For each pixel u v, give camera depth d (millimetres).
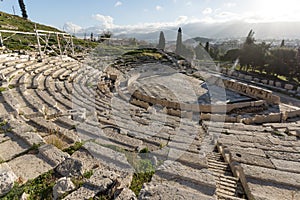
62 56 22484
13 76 13609
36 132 6504
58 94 11625
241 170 5172
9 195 3750
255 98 17562
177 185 4547
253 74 29688
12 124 6719
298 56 26328
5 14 42156
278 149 7582
